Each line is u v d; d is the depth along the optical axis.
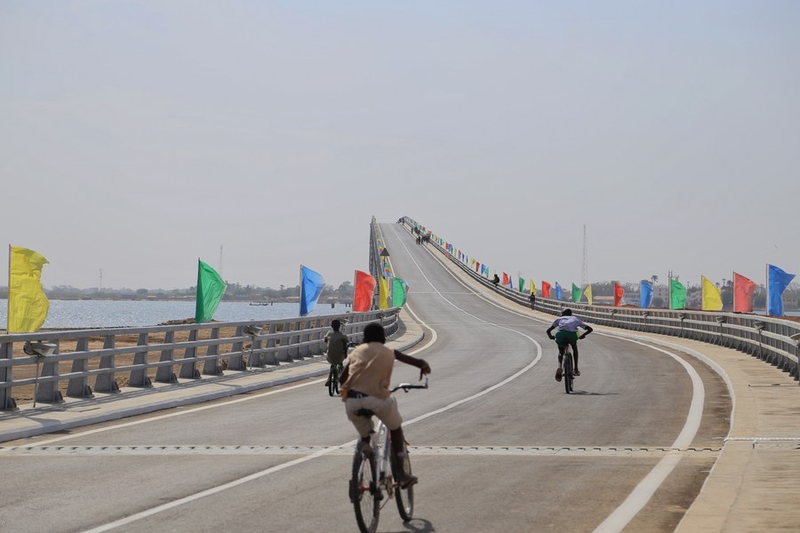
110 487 11.77
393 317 54.16
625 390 24.11
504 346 44.12
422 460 13.91
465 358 37.06
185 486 11.84
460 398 22.84
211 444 15.56
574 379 27.38
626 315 56.75
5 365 18.30
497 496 11.19
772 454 13.16
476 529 9.52
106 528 9.50
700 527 8.79
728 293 103.94
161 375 25.19
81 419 17.98
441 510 10.44
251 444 15.57
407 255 157.00
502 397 23.00
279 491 11.52
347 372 9.52
